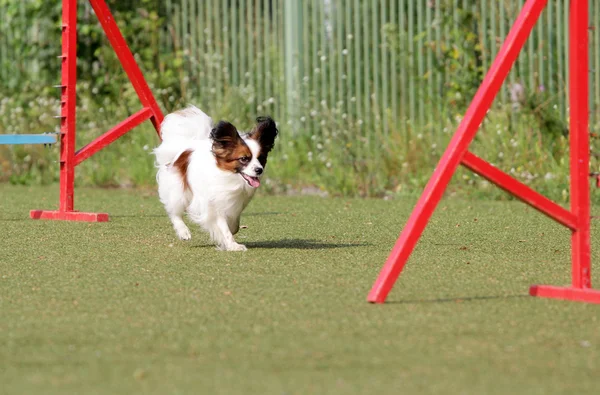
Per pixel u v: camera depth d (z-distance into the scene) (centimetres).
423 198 739
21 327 654
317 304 725
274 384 519
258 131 1037
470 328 646
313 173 1850
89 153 1344
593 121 1727
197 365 557
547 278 842
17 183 2019
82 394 504
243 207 1049
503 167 1694
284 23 2044
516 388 514
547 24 1806
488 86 734
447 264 920
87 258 964
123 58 1354
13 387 516
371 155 1881
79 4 2245
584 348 595
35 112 2125
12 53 2333
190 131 1109
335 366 554
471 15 1877
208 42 2116
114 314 695
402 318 676
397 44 1927
